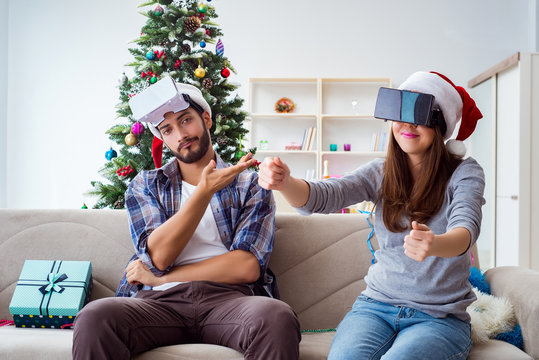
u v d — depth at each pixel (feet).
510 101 14.05
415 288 4.58
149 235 5.46
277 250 6.41
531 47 17.84
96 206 8.31
